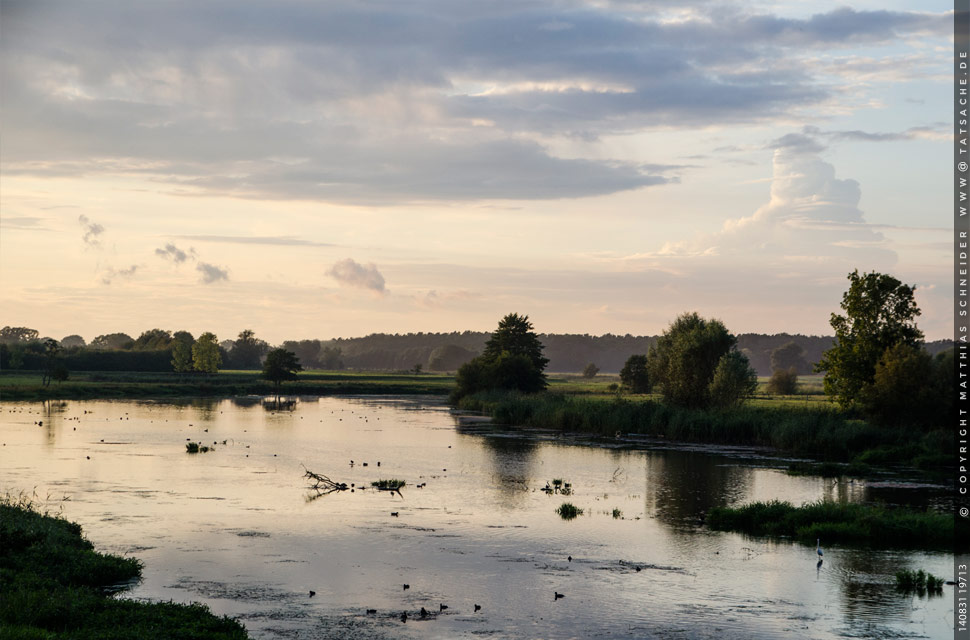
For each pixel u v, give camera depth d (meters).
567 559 35.53
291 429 93.19
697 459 69.44
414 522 42.50
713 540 39.22
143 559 33.97
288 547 36.72
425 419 111.69
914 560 35.84
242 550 35.97
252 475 57.12
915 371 76.12
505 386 143.50
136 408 122.81
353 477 57.31
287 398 164.50
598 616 28.14
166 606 25.67
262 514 43.72
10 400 132.62
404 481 55.34
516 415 105.50
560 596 30.20
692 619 27.97
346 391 188.25
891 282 83.44
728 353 96.69
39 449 68.88
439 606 28.95
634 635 26.41
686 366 99.56
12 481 52.19
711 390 94.69
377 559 35.06
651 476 59.34
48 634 21.56
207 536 38.38
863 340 83.25
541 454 72.12
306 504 46.81
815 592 30.95
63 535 33.66
